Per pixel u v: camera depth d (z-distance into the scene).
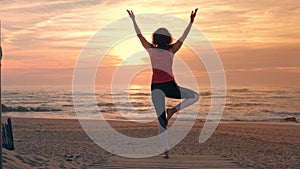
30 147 11.88
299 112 42.88
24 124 23.12
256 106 47.88
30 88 91.12
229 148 12.70
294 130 21.50
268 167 8.45
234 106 47.38
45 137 15.70
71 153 10.38
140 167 6.75
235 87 70.94
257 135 18.38
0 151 4.33
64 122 24.95
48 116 37.34
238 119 36.66
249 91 64.56
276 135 18.58
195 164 7.09
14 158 7.31
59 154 10.06
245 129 21.92
